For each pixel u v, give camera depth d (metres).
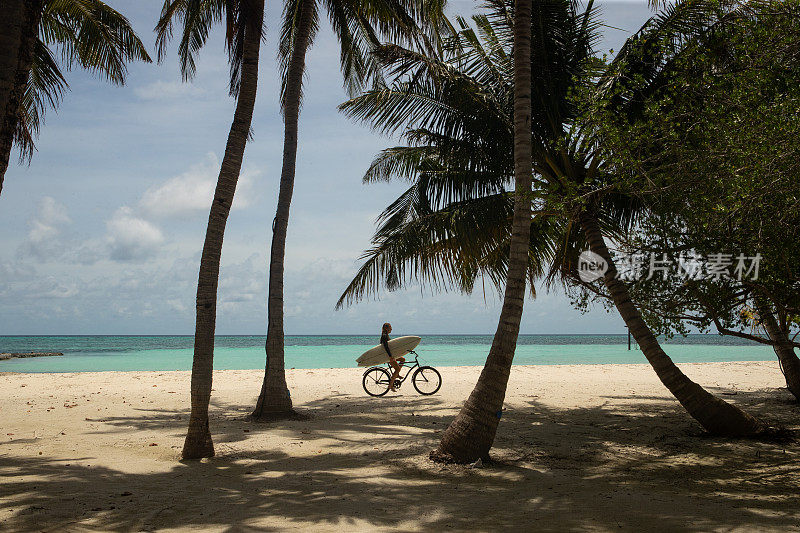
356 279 11.73
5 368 27.11
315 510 5.36
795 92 6.02
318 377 20.23
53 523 4.84
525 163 7.61
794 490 6.23
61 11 11.62
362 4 11.62
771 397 14.20
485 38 11.27
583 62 9.98
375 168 14.09
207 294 7.87
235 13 9.37
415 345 15.23
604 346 59.06
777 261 6.46
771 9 6.33
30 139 11.61
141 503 5.52
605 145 7.20
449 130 11.15
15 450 8.06
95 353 43.19
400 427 10.16
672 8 9.17
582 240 11.55
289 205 11.49
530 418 11.16
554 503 5.62
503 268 12.52
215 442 8.77
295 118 11.70
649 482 6.61
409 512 5.30
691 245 7.13
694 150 6.57
